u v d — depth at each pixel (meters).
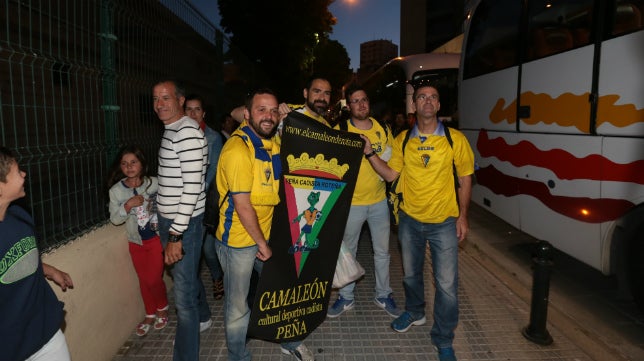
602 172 3.85
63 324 2.53
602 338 3.64
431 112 2.90
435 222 3.03
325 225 3.00
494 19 5.90
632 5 3.53
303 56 20.66
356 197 3.59
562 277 4.88
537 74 4.80
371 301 4.09
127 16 3.67
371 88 15.98
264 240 2.61
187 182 2.66
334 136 2.92
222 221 2.70
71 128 2.84
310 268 3.00
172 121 2.79
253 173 2.57
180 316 2.88
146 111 4.02
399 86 11.56
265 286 2.82
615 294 4.44
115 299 3.17
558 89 4.43
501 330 3.54
